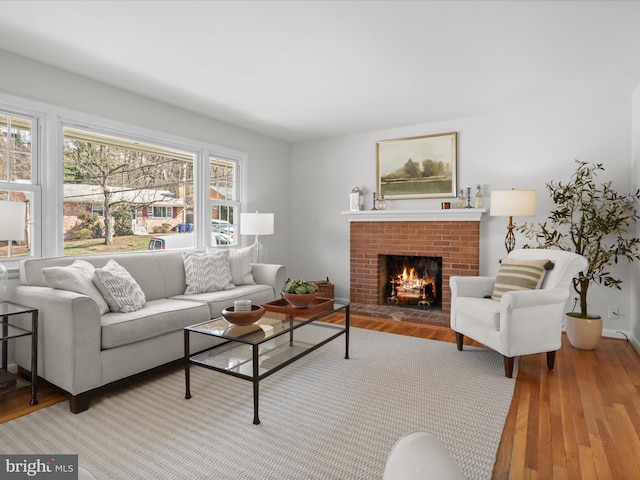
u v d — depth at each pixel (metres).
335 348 3.34
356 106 4.06
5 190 2.83
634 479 1.61
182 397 2.38
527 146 4.14
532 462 1.73
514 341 2.67
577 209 3.90
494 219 4.32
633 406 2.27
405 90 3.58
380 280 5.07
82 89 3.23
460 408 2.23
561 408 2.25
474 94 3.69
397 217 4.78
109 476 1.61
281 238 5.53
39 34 2.55
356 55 2.86
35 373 2.26
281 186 5.51
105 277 2.65
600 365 2.96
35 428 2.00
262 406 2.26
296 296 2.74
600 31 2.49
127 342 2.42
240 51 2.80
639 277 3.36
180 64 3.02
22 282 2.73
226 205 4.72
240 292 3.57
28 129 2.98
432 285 4.93
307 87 3.51
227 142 4.66
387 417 2.12
